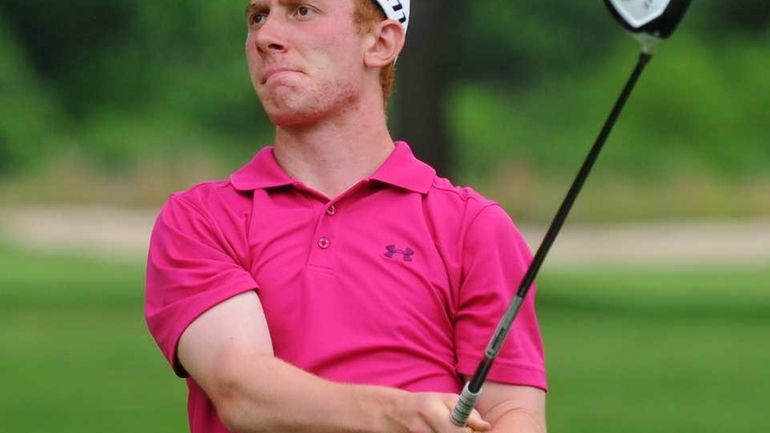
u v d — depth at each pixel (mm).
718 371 38312
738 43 117062
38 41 106250
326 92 9297
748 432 29219
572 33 118562
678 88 110188
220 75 108188
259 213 9234
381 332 8984
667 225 95062
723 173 107375
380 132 9469
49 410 30828
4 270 67062
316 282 9023
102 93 106750
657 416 31031
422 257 9148
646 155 106562
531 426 9039
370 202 9250
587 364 39312
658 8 8031
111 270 68750
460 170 88625
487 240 9227
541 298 56281
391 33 9453
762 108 111750
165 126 105062
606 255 82938
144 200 94438
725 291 63156
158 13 106688
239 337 8906
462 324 9203
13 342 42781
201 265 9125
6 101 102500
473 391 8203
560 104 114750
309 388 8609
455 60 90625
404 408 8414
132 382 35062
